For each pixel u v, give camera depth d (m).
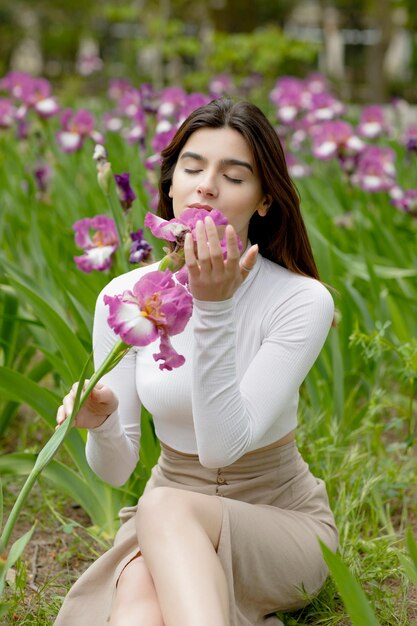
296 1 21.12
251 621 2.18
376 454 3.45
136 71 20.20
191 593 1.85
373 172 5.59
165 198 2.53
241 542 2.10
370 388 3.83
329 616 2.42
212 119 2.26
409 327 4.16
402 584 2.57
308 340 2.25
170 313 1.74
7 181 6.02
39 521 3.10
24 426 3.81
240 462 2.29
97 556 2.86
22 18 22.88
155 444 2.98
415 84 21.05
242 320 2.28
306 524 2.28
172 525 1.98
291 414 2.32
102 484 2.94
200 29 19.42
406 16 17.80
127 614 1.93
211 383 1.99
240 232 2.32
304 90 7.89
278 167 2.30
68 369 2.94
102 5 20.84
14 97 6.45
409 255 4.68
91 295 3.53
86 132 5.77
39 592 2.53
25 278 3.63
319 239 3.88
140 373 2.34
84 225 3.14
